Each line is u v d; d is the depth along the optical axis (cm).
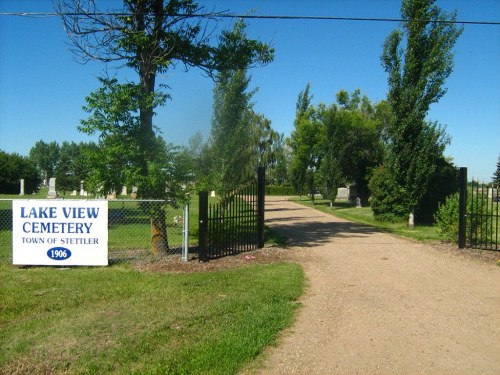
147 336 564
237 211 1222
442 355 527
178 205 1099
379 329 614
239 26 1360
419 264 1077
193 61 1238
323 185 3684
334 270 997
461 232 1287
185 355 509
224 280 865
